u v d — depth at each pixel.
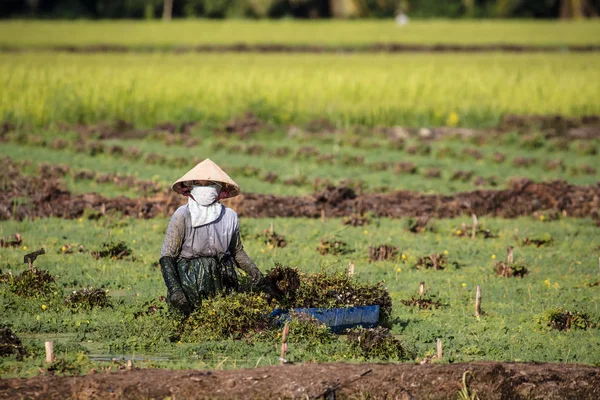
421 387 25.33
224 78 124.31
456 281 42.12
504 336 32.22
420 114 105.62
